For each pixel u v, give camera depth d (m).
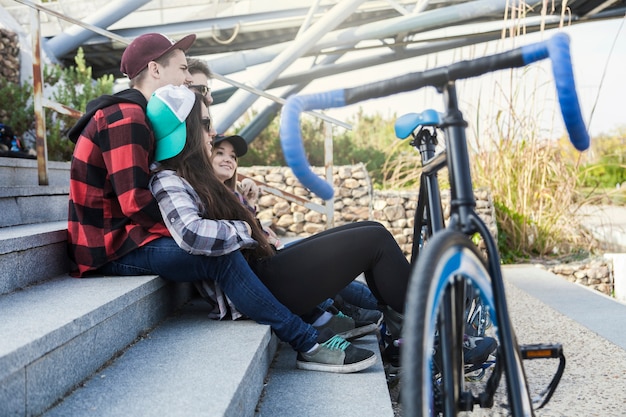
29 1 3.49
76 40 9.20
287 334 2.18
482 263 1.23
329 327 2.49
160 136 2.20
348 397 1.92
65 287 2.06
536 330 3.71
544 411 2.38
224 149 2.89
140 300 2.12
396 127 1.83
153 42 2.43
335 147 10.70
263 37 10.17
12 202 2.91
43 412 1.41
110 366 1.77
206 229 2.07
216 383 1.59
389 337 2.42
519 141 7.04
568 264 6.52
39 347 1.37
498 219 6.93
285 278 2.24
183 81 2.50
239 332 2.12
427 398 0.96
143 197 2.11
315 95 1.17
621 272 6.18
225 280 2.18
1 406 1.23
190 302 2.77
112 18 8.84
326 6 9.32
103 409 1.43
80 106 7.02
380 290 2.23
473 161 7.25
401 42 9.82
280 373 2.20
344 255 2.20
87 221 2.24
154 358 1.84
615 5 9.57
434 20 8.68
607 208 7.47
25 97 6.70
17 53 7.89
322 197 1.22
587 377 2.79
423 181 1.89
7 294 1.95
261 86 8.24
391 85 1.17
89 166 2.20
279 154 10.73
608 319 3.94
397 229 6.57
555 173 7.11
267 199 6.73
